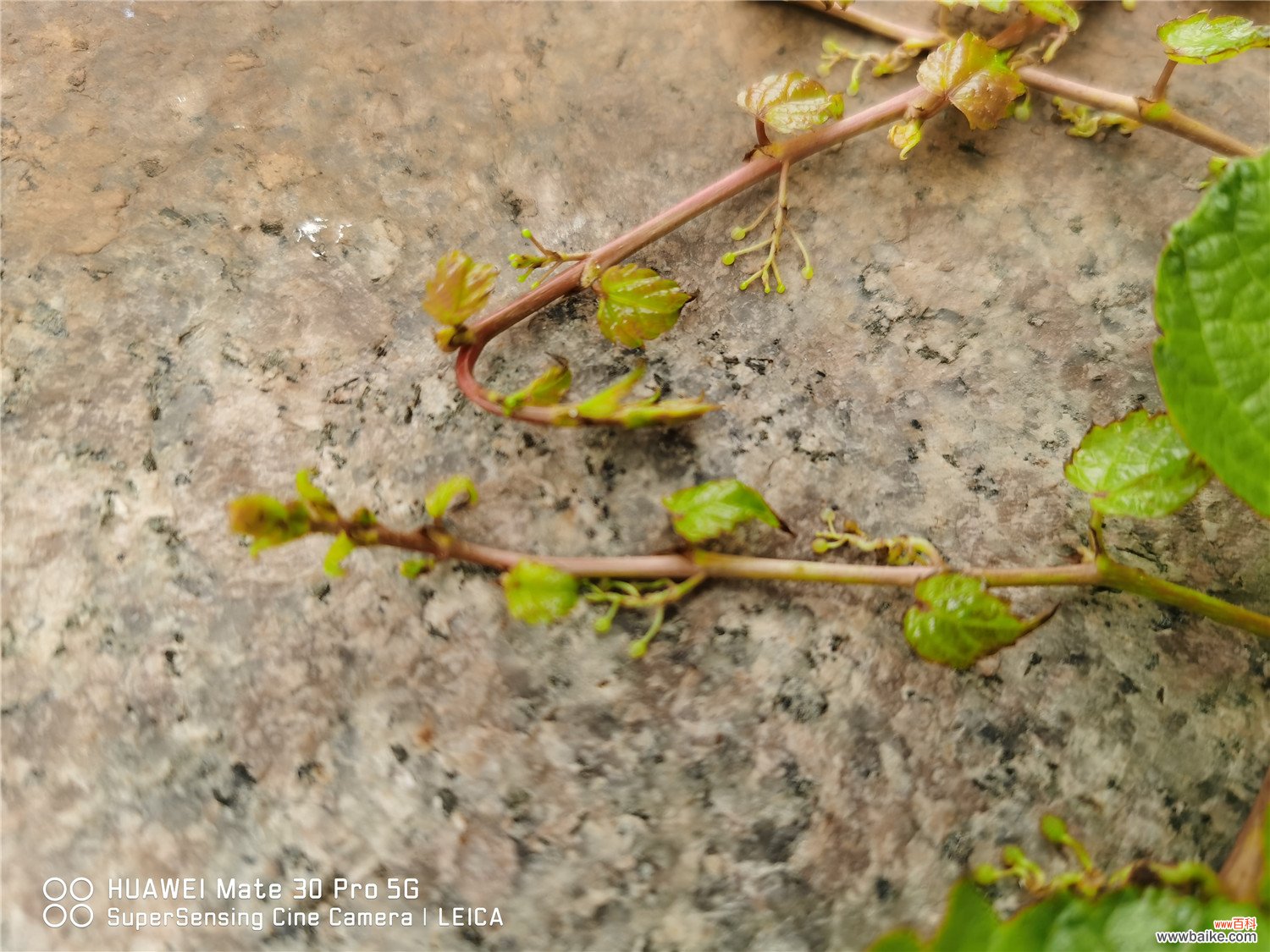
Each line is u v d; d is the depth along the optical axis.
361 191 0.32
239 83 0.33
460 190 0.32
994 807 0.28
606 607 0.29
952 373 0.31
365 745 0.28
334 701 0.28
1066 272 0.32
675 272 0.32
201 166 0.32
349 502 0.29
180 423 0.30
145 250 0.31
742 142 0.33
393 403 0.30
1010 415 0.30
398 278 0.31
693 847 0.27
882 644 0.29
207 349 0.30
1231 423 0.25
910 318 0.31
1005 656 0.29
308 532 0.26
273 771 0.27
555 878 0.27
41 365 0.30
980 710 0.28
